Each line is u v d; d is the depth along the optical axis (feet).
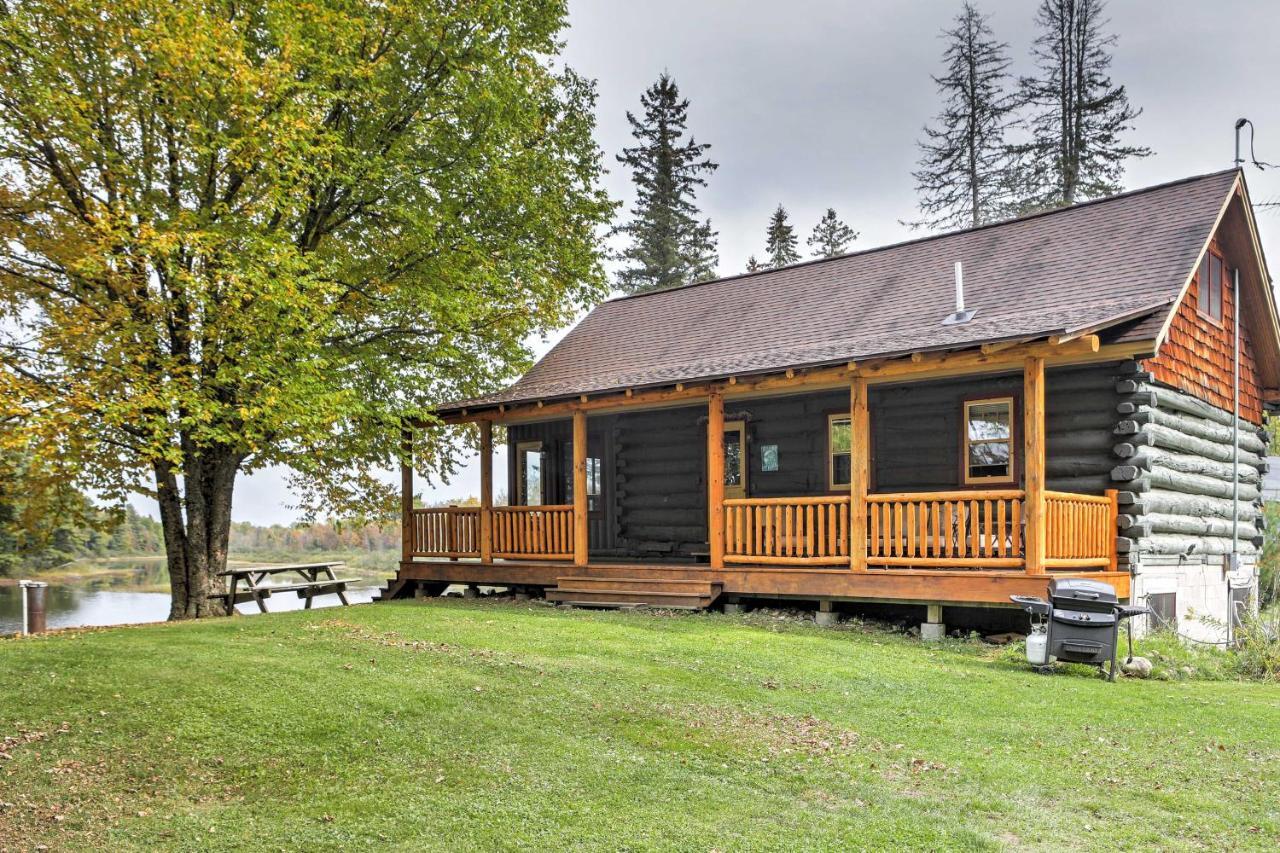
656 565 46.47
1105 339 36.88
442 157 52.95
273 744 20.49
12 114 40.96
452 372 58.54
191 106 42.14
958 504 35.96
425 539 56.24
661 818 16.35
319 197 50.49
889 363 37.11
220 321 42.09
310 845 15.44
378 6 49.47
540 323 64.08
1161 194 47.65
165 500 49.01
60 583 108.06
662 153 142.51
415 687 24.88
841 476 48.80
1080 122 114.52
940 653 32.94
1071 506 36.06
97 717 21.97
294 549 164.25
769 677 27.20
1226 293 50.29
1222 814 16.61
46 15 40.27
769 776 18.61
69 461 42.37
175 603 48.60
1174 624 40.68
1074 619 29.35
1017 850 14.96
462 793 17.74
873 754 20.04
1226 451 49.60
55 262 44.19
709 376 42.06
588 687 25.32
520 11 55.01
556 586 48.62
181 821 16.56
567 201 59.41
